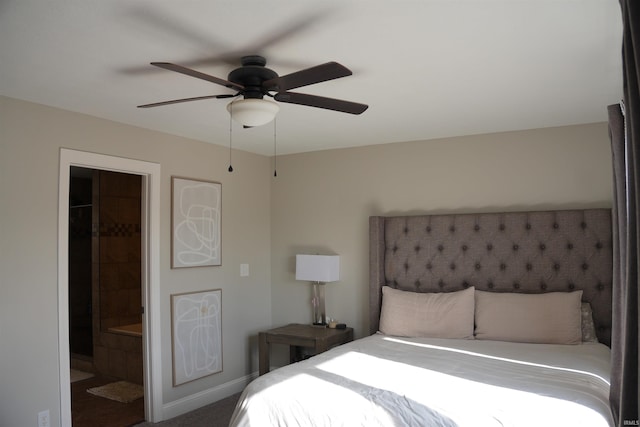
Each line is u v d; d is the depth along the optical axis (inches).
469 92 110.5
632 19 35.6
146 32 77.5
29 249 113.7
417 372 99.0
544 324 127.3
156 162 146.4
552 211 139.1
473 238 148.6
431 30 77.4
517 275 141.7
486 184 151.8
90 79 99.6
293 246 187.3
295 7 69.5
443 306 140.9
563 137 141.3
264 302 188.2
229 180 173.6
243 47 83.7
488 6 69.6
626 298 42.0
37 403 113.8
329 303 177.5
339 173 178.2
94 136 129.0
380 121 137.4
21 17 71.7
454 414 79.4
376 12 71.2
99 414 150.9
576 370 99.3
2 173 109.4
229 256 172.1
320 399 87.7
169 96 111.8
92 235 201.2
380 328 150.4
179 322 151.9
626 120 43.0
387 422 80.6
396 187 166.9
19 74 96.3
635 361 41.0
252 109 85.9
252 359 180.7
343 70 72.2
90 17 72.1
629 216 41.7
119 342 189.0
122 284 205.9
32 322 113.6
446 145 158.7
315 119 135.0
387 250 162.9
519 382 90.6
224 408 156.8
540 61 91.3
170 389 148.9
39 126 116.9
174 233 150.6
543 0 67.9
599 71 96.8
